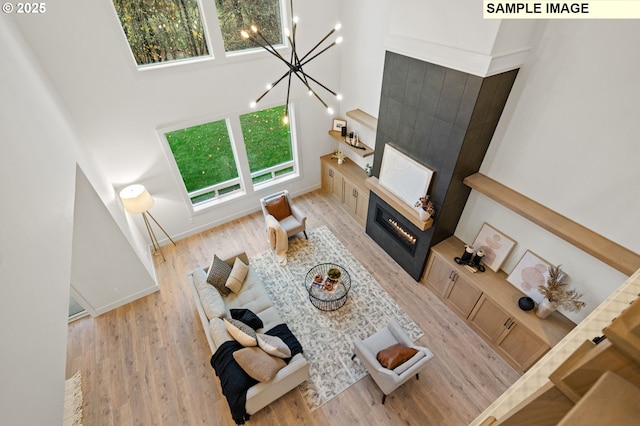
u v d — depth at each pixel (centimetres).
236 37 457
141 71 414
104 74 395
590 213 302
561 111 297
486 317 397
